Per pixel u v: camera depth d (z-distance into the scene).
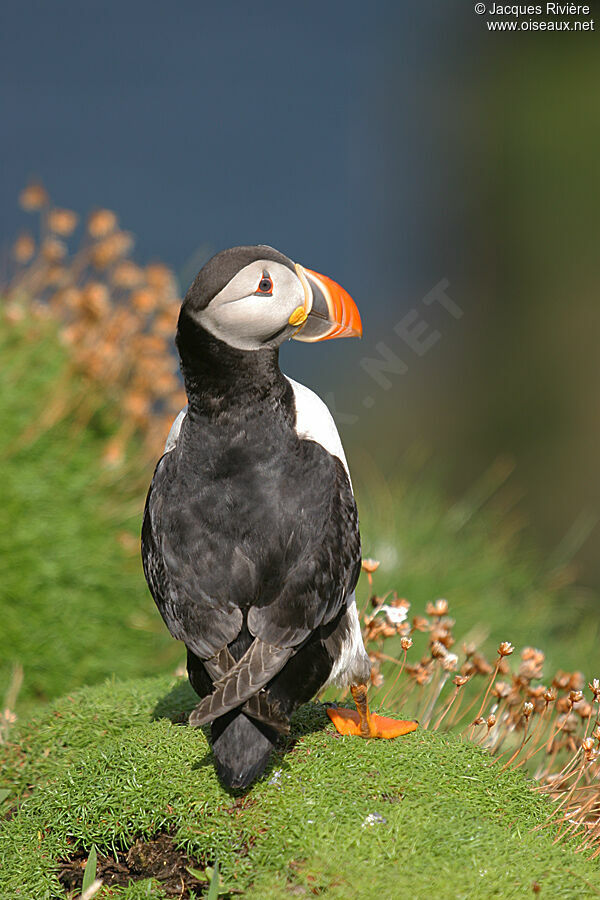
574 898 5.09
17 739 7.21
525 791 6.08
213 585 5.70
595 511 17.14
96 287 11.14
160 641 10.44
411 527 12.68
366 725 6.27
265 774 5.86
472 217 28.42
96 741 7.04
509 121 30.59
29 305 12.13
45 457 10.75
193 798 5.71
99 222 11.44
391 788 5.80
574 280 24.45
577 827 6.02
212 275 5.94
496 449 19.03
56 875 5.62
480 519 13.55
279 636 5.55
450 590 11.52
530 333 22.80
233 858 5.37
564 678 6.83
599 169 27.80
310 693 5.84
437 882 5.09
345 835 5.38
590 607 12.98
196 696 7.37
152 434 11.69
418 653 10.12
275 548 5.75
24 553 9.88
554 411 20.03
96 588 10.20
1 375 11.16
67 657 9.64
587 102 29.91
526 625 11.54
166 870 5.51
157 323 11.43
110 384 11.48
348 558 5.94
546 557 14.41
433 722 8.05
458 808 5.69
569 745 6.92
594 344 21.88
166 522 5.95
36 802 6.17
